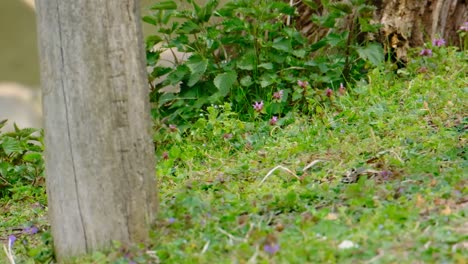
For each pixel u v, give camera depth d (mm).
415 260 5922
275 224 7277
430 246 6125
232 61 13219
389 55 13477
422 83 12273
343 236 6465
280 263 6004
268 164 10102
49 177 7281
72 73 6949
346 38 13258
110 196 7078
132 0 7016
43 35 7051
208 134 12031
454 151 9234
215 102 12883
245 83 12867
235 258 6246
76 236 7191
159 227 7188
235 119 12492
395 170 8633
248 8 12883
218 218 7246
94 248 7148
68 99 6992
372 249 6125
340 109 12078
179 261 6484
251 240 6562
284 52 13062
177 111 13055
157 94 13453
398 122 10938
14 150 12125
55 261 7457
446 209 6902
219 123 12023
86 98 6961
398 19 13609
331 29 13828
